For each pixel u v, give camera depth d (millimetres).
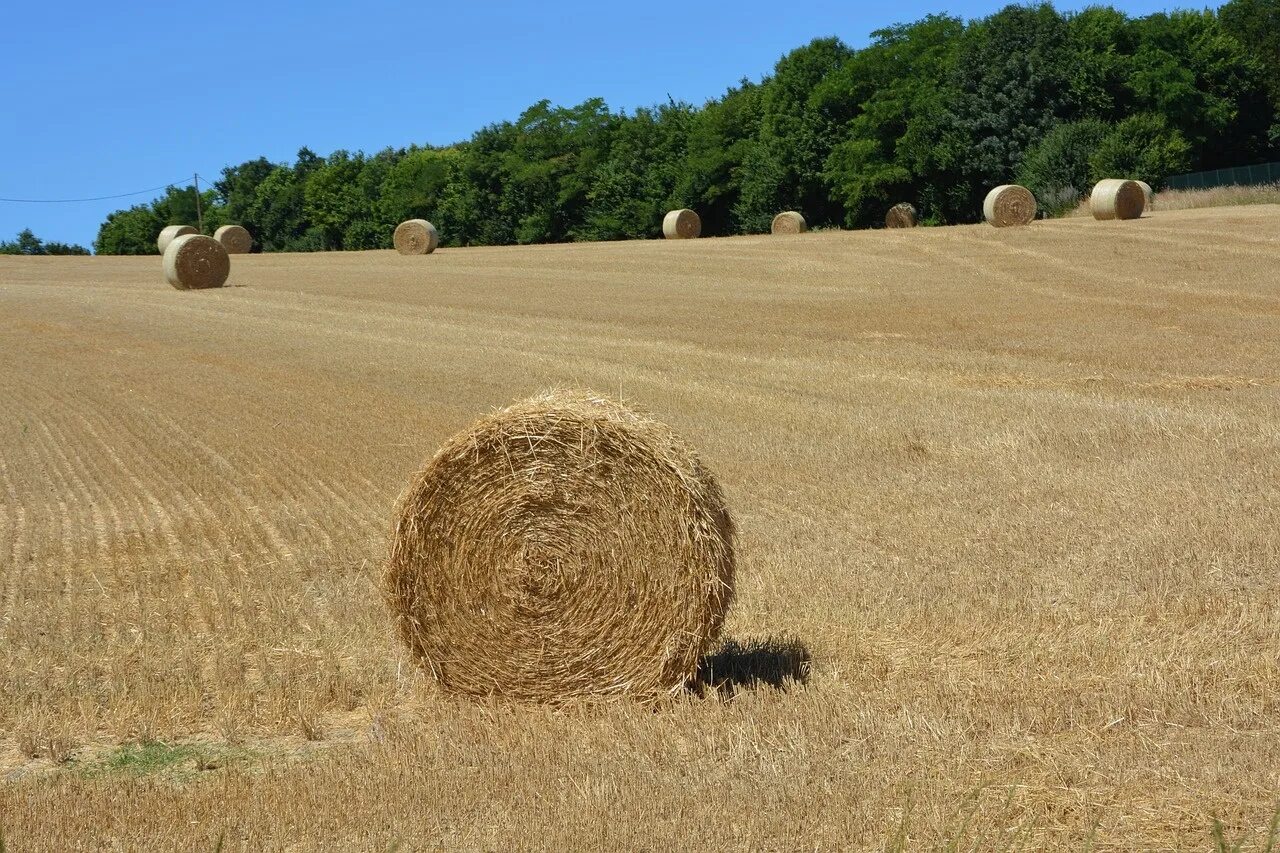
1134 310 27562
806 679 7746
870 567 10281
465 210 94375
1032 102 67875
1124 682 7230
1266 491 12016
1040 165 62406
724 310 31094
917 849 5195
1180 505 11695
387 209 101062
